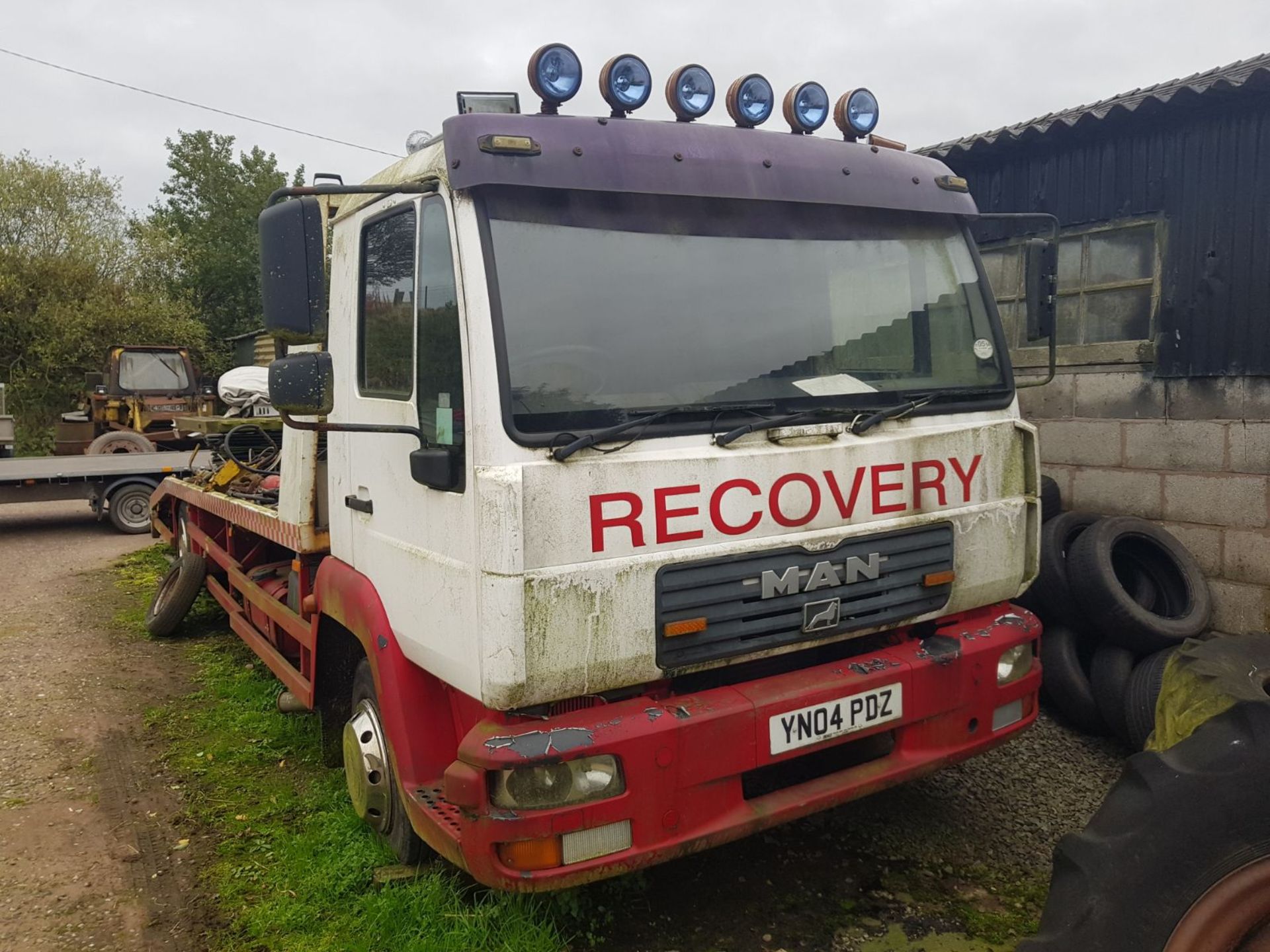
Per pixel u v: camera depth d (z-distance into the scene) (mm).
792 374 2998
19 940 3109
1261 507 4598
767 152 3062
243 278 30609
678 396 2783
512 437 2496
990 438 3301
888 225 3320
